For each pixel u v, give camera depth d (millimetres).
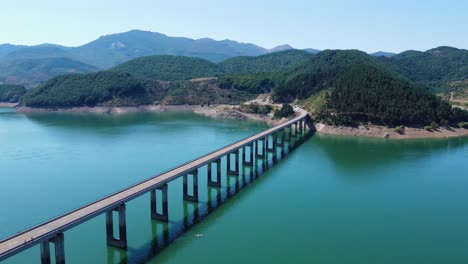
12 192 100188
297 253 69188
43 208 89375
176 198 96812
